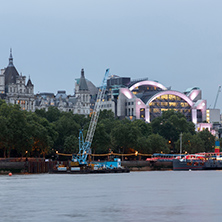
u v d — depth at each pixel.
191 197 164.12
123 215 128.50
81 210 136.75
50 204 148.25
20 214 130.62
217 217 125.00
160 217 125.44
